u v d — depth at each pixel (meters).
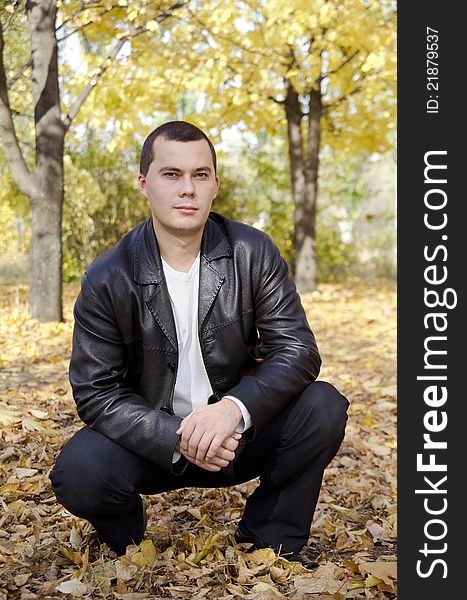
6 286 15.01
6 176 13.78
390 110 13.96
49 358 6.80
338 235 18.97
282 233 17.53
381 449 4.55
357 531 3.27
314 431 2.58
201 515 3.35
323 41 10.86
